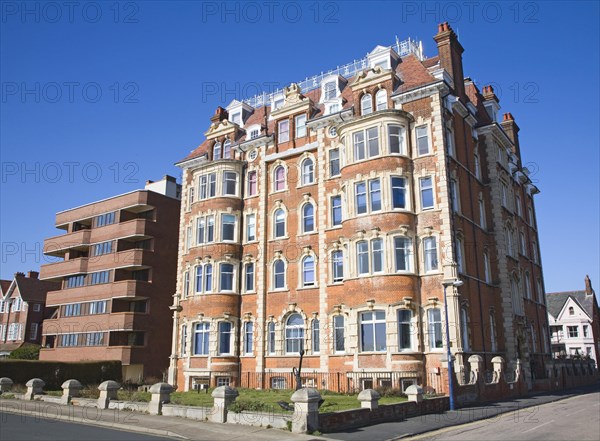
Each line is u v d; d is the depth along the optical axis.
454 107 33.81
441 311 28.59
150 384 41.22
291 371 33.50
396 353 28.17
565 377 41.25
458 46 36.75
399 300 28.77
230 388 20.03
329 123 35.38
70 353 50.34
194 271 38.12
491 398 27.06
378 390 26.89
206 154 42.12
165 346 48.66
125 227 50.00
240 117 43.88
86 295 51.03
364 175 31.33
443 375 27.55
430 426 18.67
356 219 30.98
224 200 38.31
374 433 17.27
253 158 39.31
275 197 37.38
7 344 67.12
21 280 70.31
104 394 23.77
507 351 33.19
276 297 35.47
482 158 37.03
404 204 30.73
